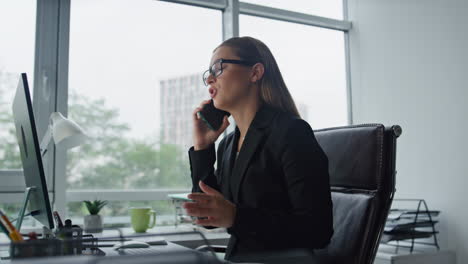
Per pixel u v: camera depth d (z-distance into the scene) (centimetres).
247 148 106
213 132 124
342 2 329
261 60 114
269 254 88
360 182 115
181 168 261
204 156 125
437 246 240
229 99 112
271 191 101
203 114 122
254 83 113
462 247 236
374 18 305
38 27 228
